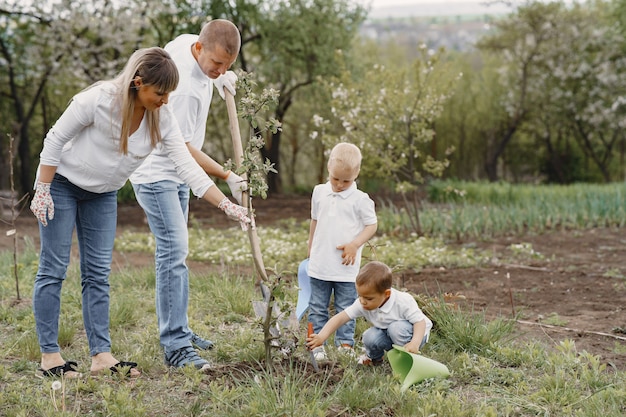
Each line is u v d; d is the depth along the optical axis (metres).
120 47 17.83
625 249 9.39
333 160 4.40
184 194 4.39
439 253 8.40
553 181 29.67
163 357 4.24
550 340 4.79
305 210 17.27
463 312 4.95
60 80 18.64
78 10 17.30
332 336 4.65
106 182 3.81
